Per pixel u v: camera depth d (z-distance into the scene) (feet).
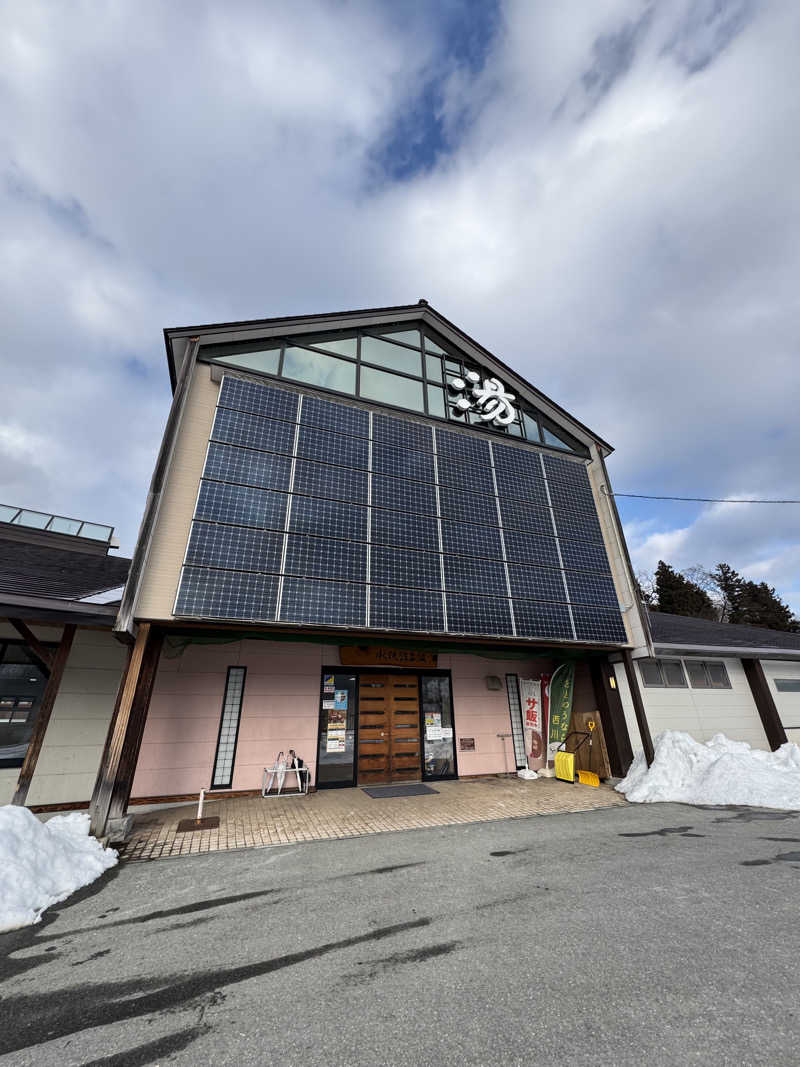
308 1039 7.61
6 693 23.30
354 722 31.30
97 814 18.28
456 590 27.63
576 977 9.19
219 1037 7.70
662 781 27.81
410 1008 8.36
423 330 38.50
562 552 33.35
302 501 25.86
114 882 14.79
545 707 35.58
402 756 31.96
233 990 9.07
